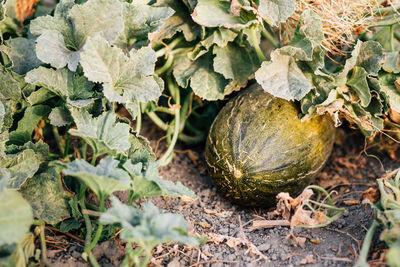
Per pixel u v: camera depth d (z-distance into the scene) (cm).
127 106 196
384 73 220
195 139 271
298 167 206
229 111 219
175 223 148
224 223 214
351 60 204
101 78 184
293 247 191
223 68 228
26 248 167
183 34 234
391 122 231
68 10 197
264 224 205
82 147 224
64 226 186
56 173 188
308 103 209
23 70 211
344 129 278
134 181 170
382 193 177
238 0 208
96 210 199
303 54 202
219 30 224
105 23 193
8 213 147
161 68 236
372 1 238
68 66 187
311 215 204
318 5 228
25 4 255
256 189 206
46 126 230
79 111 191
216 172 213
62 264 173
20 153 183
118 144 181
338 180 252
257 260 185
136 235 141
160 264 183
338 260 181
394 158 259
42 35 189
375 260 175
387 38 246
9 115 194
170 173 254
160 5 228
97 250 180
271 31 262
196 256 189
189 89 251
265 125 207
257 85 230
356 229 200
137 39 210
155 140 277
